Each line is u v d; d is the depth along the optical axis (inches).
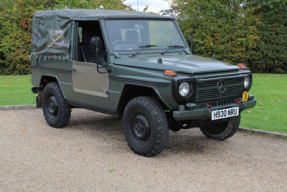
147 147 199.3
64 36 255.9
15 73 745.0
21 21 726.5
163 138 194.1
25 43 734.5
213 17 715.4
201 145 231.5
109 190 157.9
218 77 196.2
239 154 212.1
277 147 225.9
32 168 185.2
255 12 758.5
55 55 267.9
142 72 198.1
